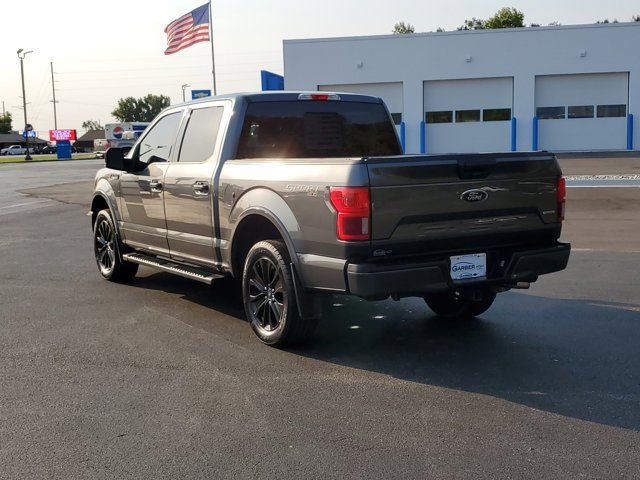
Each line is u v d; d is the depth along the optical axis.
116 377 5.12
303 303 5.41
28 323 6.68
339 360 5.46
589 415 4.32
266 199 5.59
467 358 5.48
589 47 34.12
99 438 4.07
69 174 34.56
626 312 6.80
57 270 9.45
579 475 3.54
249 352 5.68
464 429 4.13
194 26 34.62
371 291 4.84
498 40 34.81
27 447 3.96
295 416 4.36
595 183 18.58
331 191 4.95
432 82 35.81
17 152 100.81
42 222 15.04
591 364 5.29
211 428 4.20
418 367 5.27
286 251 5.52
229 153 6.25
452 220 5.16
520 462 3.69
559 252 5.61
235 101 6.36
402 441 3.98
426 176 5.00
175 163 6.93
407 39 35.53
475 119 35.75
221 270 6.36
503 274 5.43
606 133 34.84
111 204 8.16
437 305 6.71
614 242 11.00
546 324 6.44
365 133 7.05
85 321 6.73
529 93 34.94
